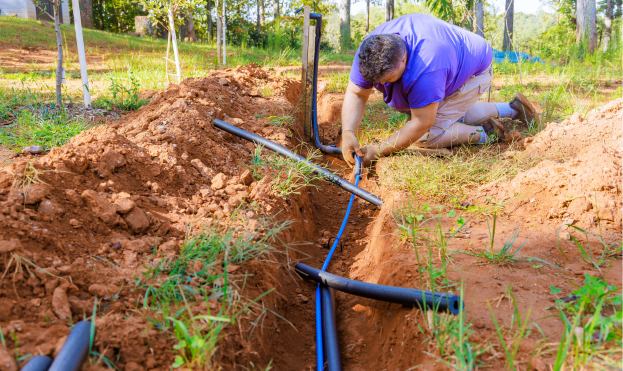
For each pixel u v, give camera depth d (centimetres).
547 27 3375
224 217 371
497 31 1981
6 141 515
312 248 458
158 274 287
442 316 269
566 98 784
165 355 231
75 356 203
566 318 254
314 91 695
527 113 630
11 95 762
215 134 527
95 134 431
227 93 691
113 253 297
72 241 295
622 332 238
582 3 1780
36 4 668
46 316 235
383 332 321
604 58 1241
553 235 357
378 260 386
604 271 305
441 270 311
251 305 296
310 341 336
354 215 530
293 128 666
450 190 455
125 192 361
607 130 516
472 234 369
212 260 310
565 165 418
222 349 250
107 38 1855
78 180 354
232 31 2673
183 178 420
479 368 233
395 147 522
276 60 1555
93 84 951
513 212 399
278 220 398
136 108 731
